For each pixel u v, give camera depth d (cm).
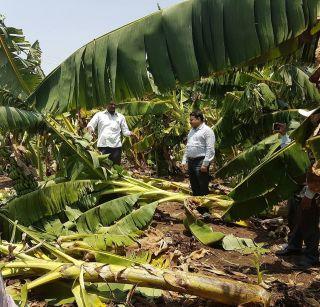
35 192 629
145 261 505
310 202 496
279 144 672
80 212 662
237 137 895
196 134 837
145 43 307
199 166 839
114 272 414
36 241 519
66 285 443
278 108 866
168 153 1395
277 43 287
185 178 1371
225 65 294
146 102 1183
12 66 505
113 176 765
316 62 324
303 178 494
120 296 438
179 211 851
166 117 1398
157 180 950
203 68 299
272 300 445
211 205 768
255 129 870
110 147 958
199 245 637
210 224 760
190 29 299
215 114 1382
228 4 292
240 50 290
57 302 430
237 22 289
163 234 656
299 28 285
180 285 398
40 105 346
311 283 499
